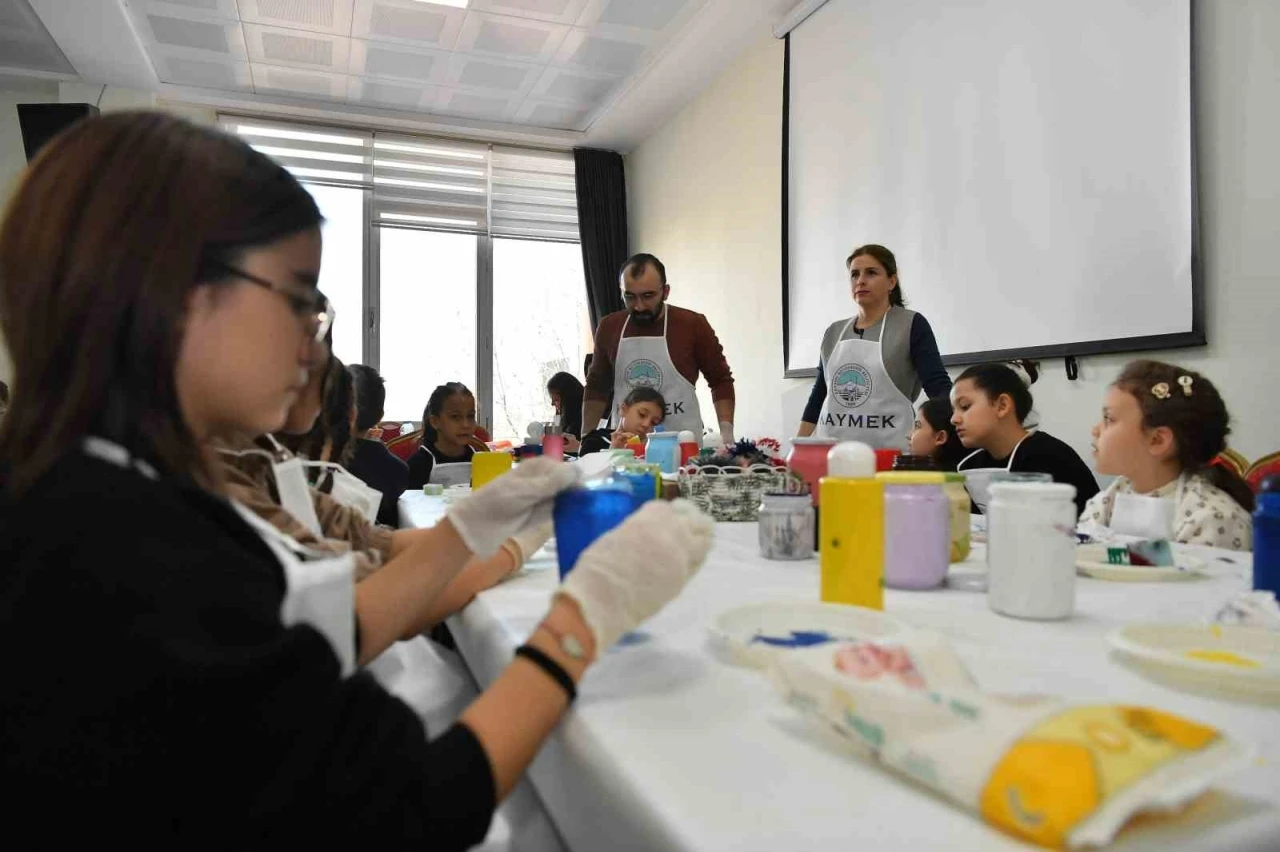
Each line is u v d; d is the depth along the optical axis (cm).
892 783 39
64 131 46
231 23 421
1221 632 60
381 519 207
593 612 49
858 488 70
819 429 276
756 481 139
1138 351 243
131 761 35
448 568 74
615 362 312
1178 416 138
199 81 488
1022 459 177
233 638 37
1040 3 273
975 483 116
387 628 70
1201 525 130
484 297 596
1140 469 143
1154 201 235
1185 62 226
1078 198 259
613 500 66
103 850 36
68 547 37
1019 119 282
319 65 471
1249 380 214
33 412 43
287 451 100
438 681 96
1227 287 219
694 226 526
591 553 52
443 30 434
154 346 44
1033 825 32
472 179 590
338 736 37
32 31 418
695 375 309
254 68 472
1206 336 223
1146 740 35
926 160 326
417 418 583
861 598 70
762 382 455
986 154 297
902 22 338
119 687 35
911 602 78
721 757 42
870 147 359
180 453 45
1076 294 261
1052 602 71
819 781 39
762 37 446
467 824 39
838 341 276
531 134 577
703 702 50
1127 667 57
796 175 412
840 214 381
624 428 254
